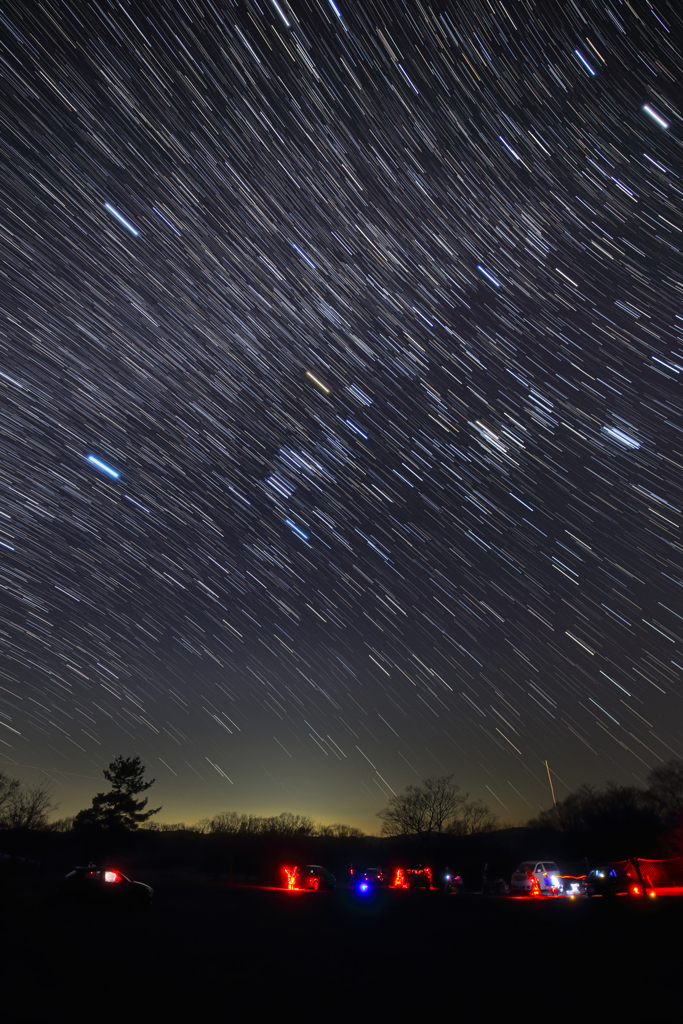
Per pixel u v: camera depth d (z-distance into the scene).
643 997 7.46
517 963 9.99
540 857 49.31
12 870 31.48
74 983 7.99
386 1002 7.27
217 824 65.94
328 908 20.23
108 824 45.97
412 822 55.75
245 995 7.58
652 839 44.41
